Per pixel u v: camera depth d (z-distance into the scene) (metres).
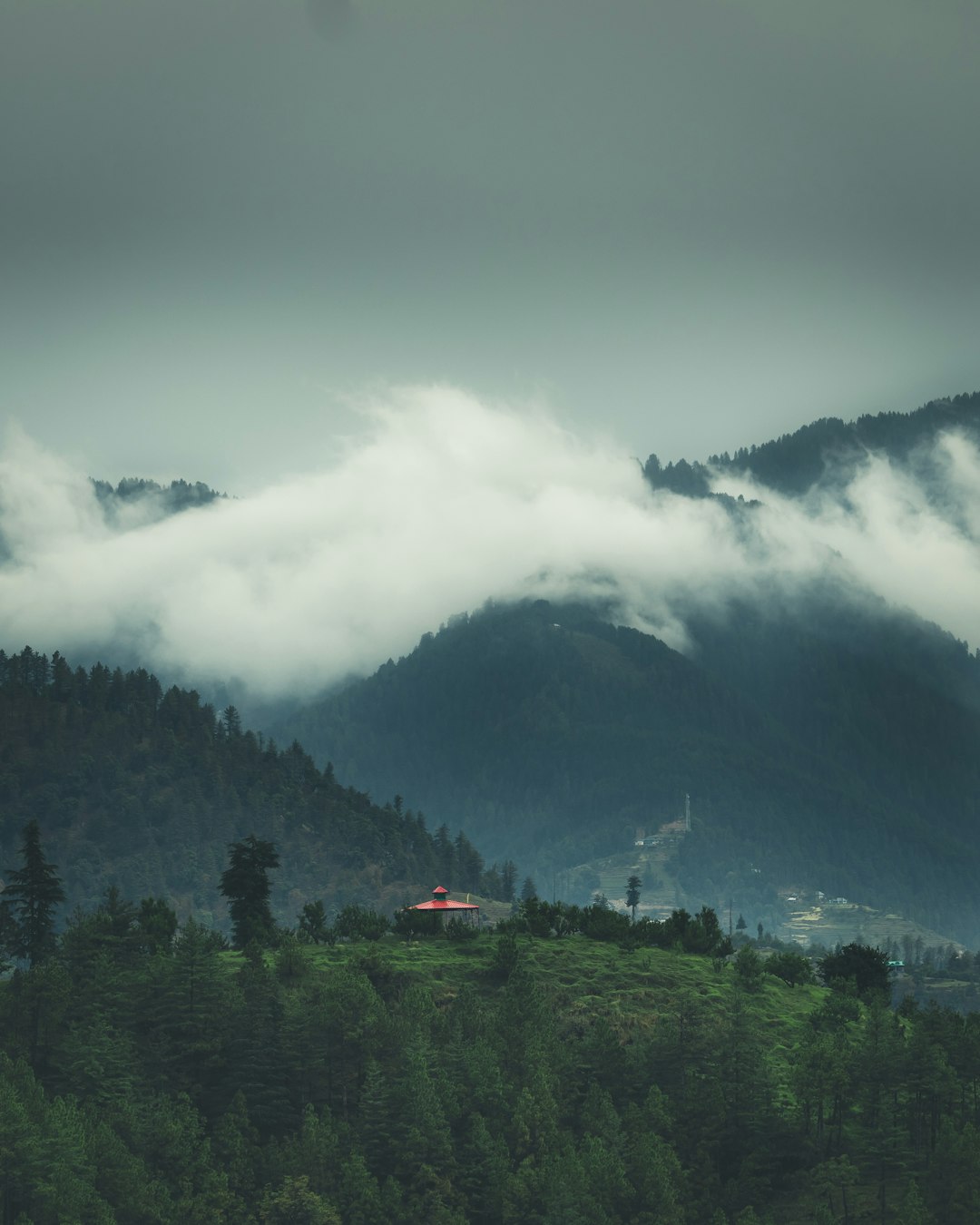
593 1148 184.38
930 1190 175.25
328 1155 182.75
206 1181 174.88
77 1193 162.62
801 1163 193.38
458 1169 186.38
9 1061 183.38
